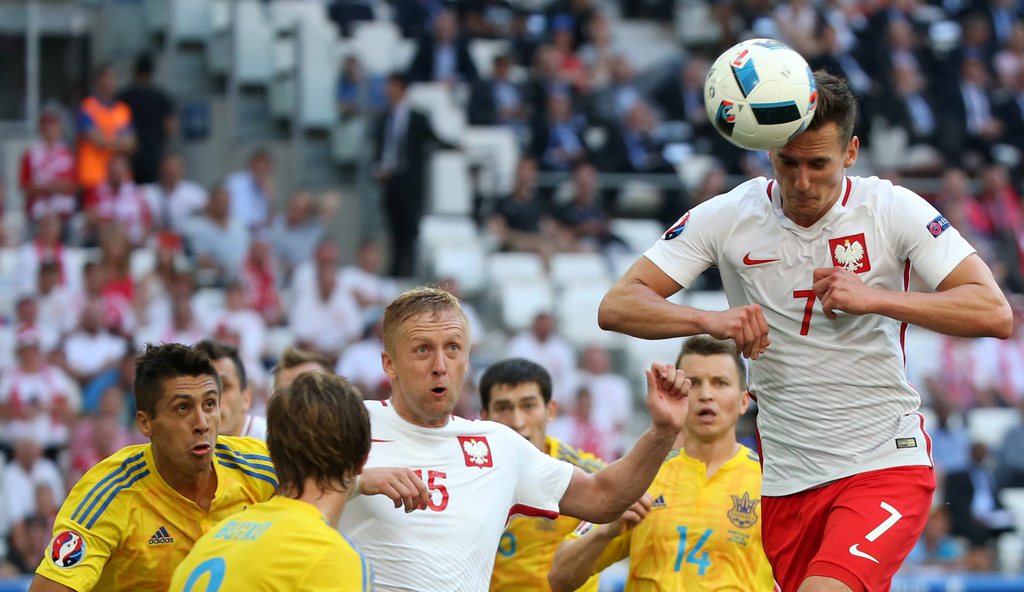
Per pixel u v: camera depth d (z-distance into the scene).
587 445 46.91
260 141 66.88
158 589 18.94
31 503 42.09
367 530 17.55
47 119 57.94
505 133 62.19
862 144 65.75
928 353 54.44
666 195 60.25
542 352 50.91
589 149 60.44
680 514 22.20
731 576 21.91
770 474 19.31
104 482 18.78
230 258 53.62
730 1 70.44
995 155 65.44
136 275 52.78
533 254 56.84
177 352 18.73
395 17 69.62
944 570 43.47
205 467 18.92
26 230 57.06
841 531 17.97
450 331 17.94
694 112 66.31
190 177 67.56
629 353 54.28
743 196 18.62
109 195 56.06
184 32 68.69
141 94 60.91
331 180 65.50
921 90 65.88
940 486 47.41
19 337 48.59
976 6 72.44
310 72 65.44
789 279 18.25
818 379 18.45
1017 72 69.19
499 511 18.33
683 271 18.67
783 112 16.61
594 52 67.94
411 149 58.91
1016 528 47.88
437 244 57.66
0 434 44.44
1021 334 56.06
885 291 17.09
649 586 22.11
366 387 47.53
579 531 23.66
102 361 47.62
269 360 49.34
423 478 17.91
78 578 18.11
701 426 22.31
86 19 70.06
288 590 15.28
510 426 23.70
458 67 64.88
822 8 70.31
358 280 53.62
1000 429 52.53
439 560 17.61
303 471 15.82
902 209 17.86
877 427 18.45
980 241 59.19
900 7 70.19
